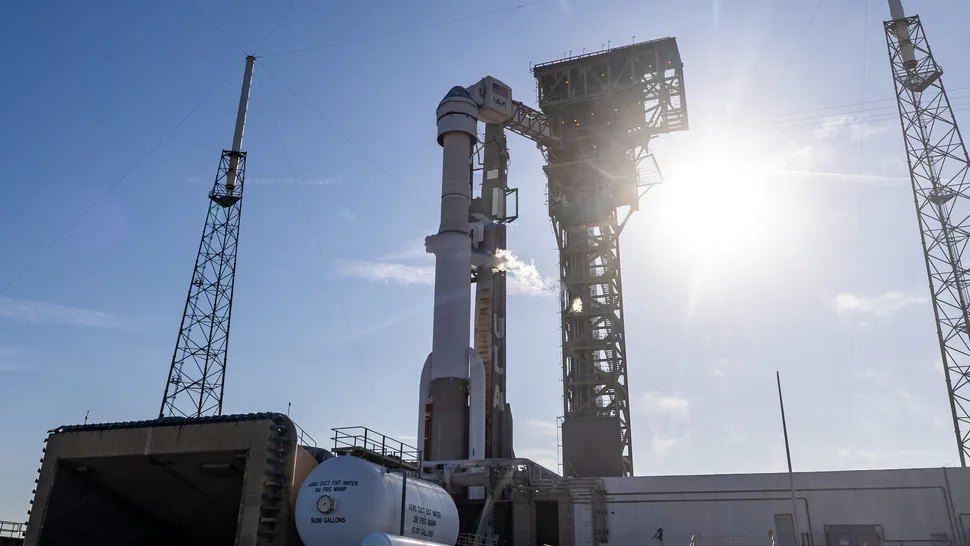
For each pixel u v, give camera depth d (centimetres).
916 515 4112
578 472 6406
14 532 3212
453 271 5391
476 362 5212
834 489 4281
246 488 2652
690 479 4550
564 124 7650
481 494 4875
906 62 6275
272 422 2736
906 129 6153
